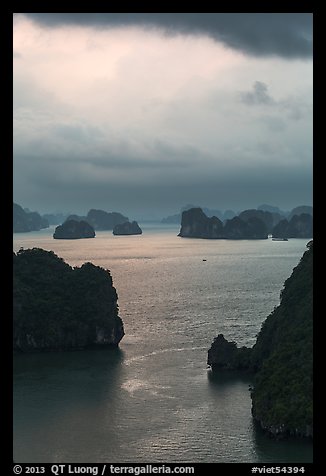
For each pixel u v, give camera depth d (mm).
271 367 94188
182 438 83375
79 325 134625
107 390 103812
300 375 88438
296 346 96250
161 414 92125
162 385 105875
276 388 88250
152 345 133625
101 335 134625
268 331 114625
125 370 115875
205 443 81688
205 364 118125
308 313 103500
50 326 134250
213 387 104250
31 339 133375
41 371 117000
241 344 131875
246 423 88312
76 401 98500
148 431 85812
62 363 122812
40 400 99250
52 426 88062
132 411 93438
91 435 84625
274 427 82438
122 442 82375
